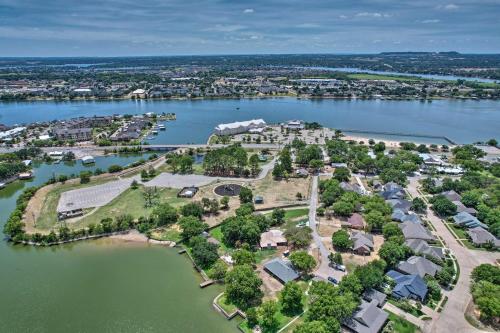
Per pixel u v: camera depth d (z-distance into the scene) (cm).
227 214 16125
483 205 15675
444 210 15725
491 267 10975
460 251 13025
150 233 14525
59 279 11819
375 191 18588
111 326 9669
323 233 14375
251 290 10331
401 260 12212
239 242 13425
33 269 12419
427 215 15950
